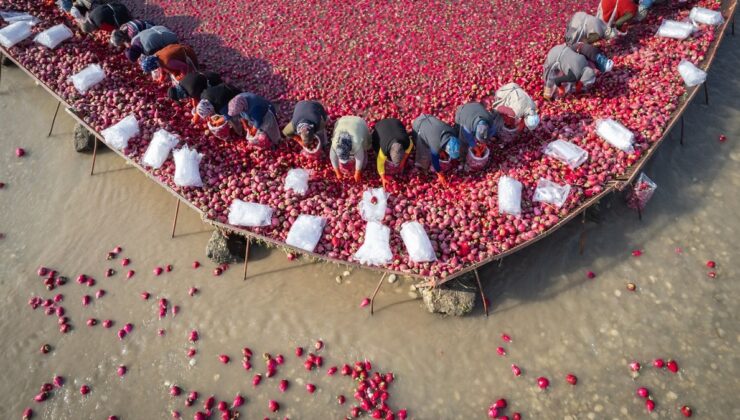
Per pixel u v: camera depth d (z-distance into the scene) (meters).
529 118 8.41
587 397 6.96
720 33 10.09
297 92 10.45
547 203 8.03
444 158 8.68
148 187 9.59
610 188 8.06
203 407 7.21
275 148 9.34
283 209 8.30
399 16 11.58
